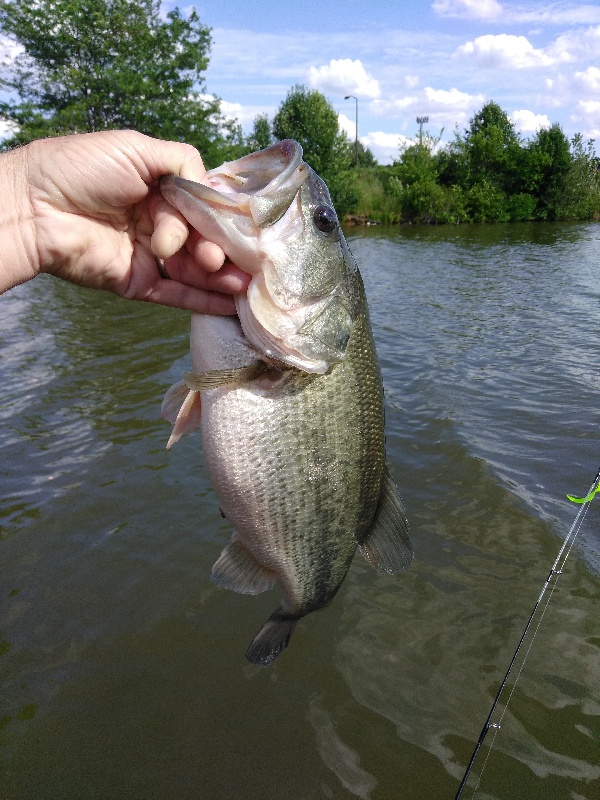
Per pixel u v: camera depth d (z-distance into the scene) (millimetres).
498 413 1215
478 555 782
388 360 1596
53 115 4770
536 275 2994
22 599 727
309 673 627
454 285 2754
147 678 625
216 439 369
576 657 629
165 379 1395
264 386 369
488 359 1590
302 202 354
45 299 2338
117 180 331
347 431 391
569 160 7402
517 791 511
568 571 748
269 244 342
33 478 972
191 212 321
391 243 4727
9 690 612
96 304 2260
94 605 718
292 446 376
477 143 7523
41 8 4555
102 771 536
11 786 523
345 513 403
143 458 1030
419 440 1086
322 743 556
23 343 1710
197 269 356
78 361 1540
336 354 377
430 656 641
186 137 5070
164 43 4848
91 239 349
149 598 727
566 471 979
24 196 333
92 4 4605
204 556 794
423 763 536
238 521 385
